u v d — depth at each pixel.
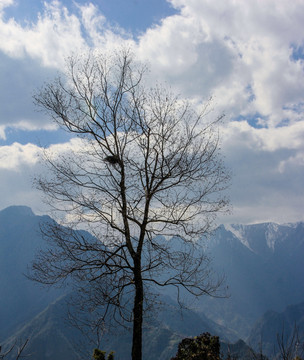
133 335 9.10
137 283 9.52
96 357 8.08
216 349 8.87
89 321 8.47
